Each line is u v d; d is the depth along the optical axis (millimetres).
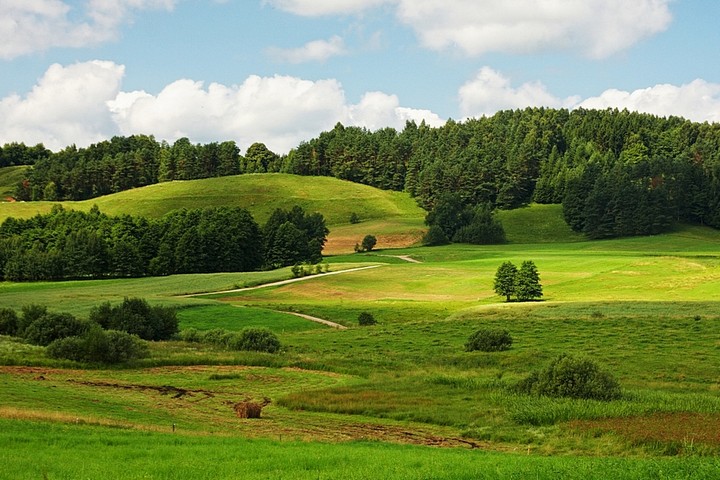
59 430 27406
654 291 108938
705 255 143375
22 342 66562
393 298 113250
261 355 62562
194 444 26266
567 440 32250
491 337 64125
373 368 57031
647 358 56156
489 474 20578
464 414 38844
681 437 30859
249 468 21531
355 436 33375
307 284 125062
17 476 19484
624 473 20656
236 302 107125
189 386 48250
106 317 75938
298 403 42250
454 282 126312
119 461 22078
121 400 40844
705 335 65188
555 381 43219
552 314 82562
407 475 20328
